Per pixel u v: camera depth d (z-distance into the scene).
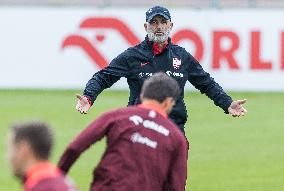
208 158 39.50
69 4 58.94
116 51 55.41
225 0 62.69
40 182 15.62
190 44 54.94
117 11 55.19
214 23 54.84
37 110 50.25
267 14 54.84
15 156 15.90
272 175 36.53
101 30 55.28
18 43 55.75
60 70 55.91
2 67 55.94
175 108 26.62
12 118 48.00
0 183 34.62
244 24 54.88
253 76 55.34
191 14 54.72
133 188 20.89
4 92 55.50
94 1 59.00
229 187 34.53
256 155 40.22
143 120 21.16
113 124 21.06
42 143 15.89
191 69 27.19
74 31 55.59
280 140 43.41
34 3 58.69
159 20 26.45
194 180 35.56
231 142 42.78
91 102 26.41
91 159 38.97
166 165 21.23
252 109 51.03
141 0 58.44
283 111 50.69
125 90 56.09
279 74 55.34
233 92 55.41
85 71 55.81
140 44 26.89
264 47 55.12
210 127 46.12
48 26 55.53
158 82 21.52
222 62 55.12
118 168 20.92
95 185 21.23
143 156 20.97
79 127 45.97
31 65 55.91
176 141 21.28
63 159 20.72
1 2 58.22
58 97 54.12
